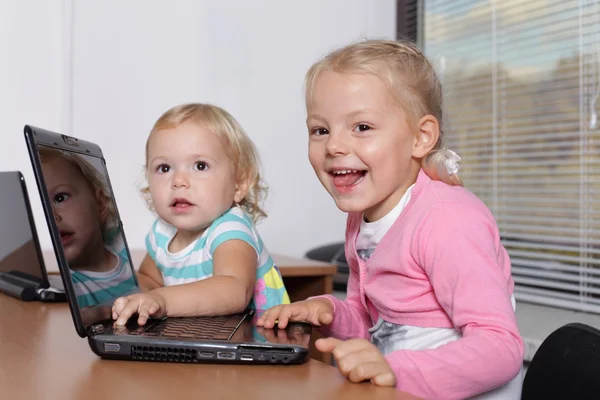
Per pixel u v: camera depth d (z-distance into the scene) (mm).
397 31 2910
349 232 1243
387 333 1101
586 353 833
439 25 2697
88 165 1082
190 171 1315
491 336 817
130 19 2531
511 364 806
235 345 773
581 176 2090
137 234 2555
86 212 994
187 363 774
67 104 2453
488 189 2438
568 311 2080
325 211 2826
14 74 2445
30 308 1213
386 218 1104
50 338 921
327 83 1048
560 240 2166
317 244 2811
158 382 685
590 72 2068
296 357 768
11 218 1399
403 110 1060
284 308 998
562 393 851
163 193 1326
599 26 2043
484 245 929
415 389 760
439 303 1018
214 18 2648
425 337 1033
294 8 2762
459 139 2566
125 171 2541
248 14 2693
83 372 726
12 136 2451
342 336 1178
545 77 2225
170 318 989
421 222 997
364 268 1162
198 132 1319
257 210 1526
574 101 2123
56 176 913
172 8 2588
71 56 2453
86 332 840
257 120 2717
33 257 1308
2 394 638
